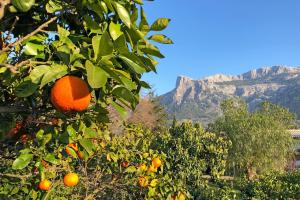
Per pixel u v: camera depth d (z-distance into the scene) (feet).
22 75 6.59
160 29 7.11
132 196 18.85
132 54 6.15
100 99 6.57
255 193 53.31
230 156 90.27
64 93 5.75
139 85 7.22
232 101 98.02
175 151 56.54
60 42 6.22
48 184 10.78
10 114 8.01
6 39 6.78
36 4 6.75
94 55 5.92
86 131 7.54
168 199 18.06
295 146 103.04
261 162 90.53
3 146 8.57
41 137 7.60
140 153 18.86
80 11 6.81
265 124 92.84
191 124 66.69
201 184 49.65
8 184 11.33
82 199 18.01
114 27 6.53
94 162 19.17
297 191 51.39
